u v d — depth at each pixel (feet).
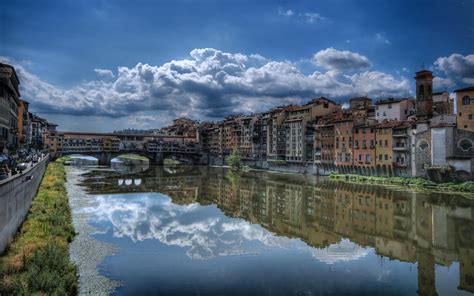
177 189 292.40
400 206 205.87
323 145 415.23
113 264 107.24
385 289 94.38
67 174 385.29
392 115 370.12
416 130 300.40
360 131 358.02
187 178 385.50
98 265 105.81
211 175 424.46
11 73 269.23
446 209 195.93
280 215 188.14
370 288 94.63
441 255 123.03
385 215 184.44
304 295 89.45
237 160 529.86
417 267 111.04
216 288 92.48
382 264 113.50
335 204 218.59
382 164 332.60
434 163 285.43
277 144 500.74
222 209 205.57
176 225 163.22
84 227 151.43
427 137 291.58
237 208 208.74
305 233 151.02
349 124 372.38
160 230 152.56
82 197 237.04
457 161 271.69
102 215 179.32
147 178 380.78
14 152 279.90
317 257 118.93
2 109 226.38
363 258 119.03
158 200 235.40
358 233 151.23
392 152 321.73
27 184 142.92
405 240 140.87
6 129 241.55
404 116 365.81
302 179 368.89
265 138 539.70
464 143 272.72
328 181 343.67
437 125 283.59
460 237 144.77
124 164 652.48
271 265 110.73
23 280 80.38
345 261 115.44
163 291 89.45
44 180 248.11
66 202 184.55
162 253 119.85
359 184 311.47
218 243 134.31
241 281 97.40
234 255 119.85
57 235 124.36
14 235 111.96
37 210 149.38
